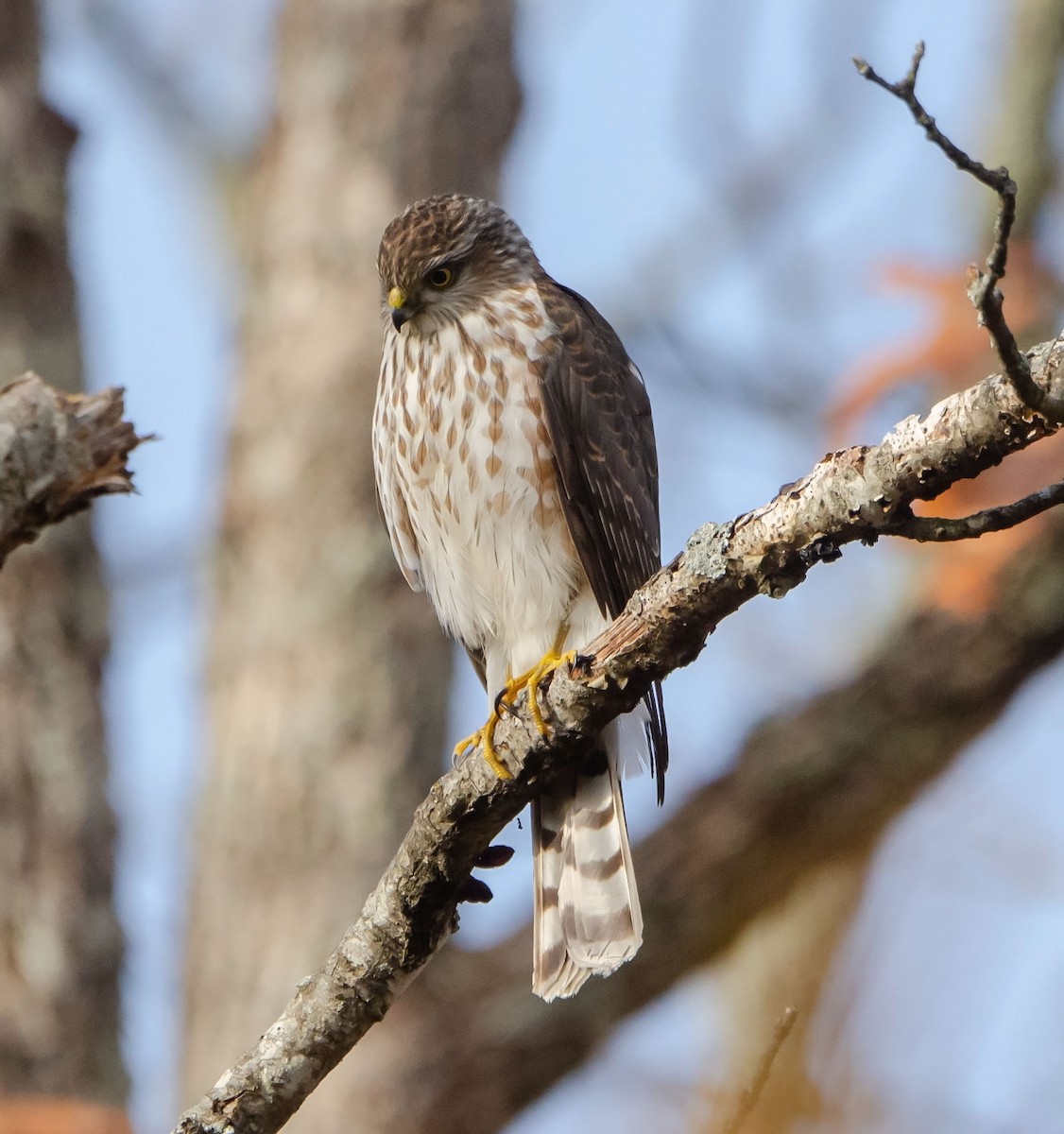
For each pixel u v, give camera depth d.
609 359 10.55
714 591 6.43
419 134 14.55
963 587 10.50
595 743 9.09
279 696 13.38
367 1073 11.54
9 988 11.49
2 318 12.11
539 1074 11.48
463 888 7.21
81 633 12.05
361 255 14.28
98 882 11.88
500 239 10.51
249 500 13.91
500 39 14.97
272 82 15.27
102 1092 11.48
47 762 11.79
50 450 6.47
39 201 12.30
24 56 12.48
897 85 5.31
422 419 10.11
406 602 13.67
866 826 10.91
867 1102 10.27
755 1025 12.61
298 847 13.03
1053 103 13.44
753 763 10.88
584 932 8.95
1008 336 5.35
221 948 12.90
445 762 13.64
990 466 5.79
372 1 14.73
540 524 9.99
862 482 5.95
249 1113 7.04
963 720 10.68
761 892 10.96
